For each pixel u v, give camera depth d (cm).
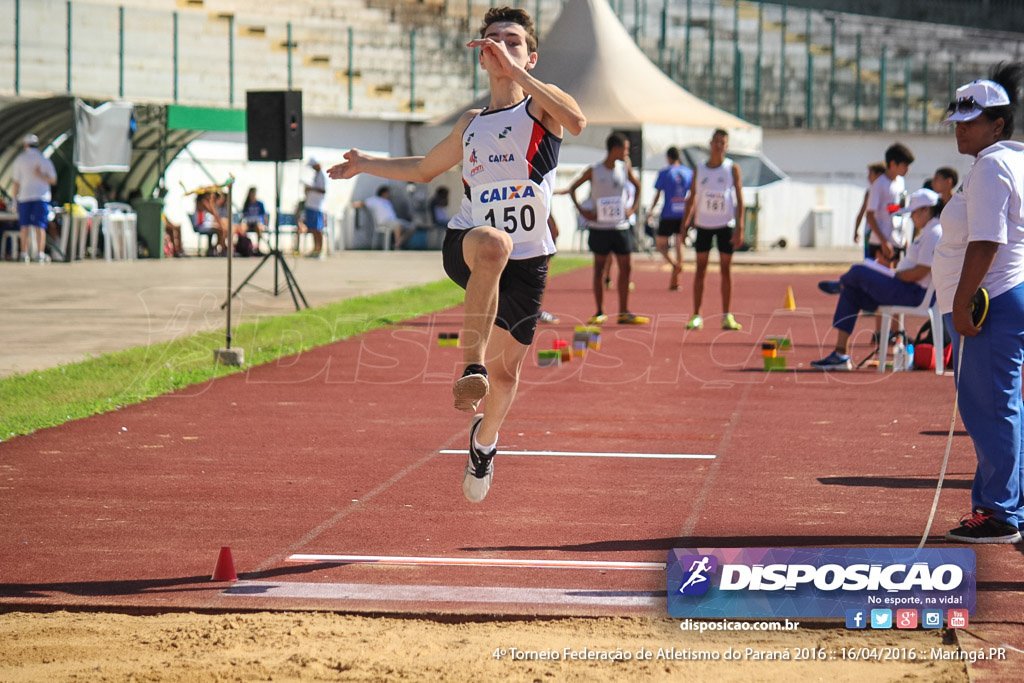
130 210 8312
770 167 9581
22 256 7244
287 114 4566
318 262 7819
